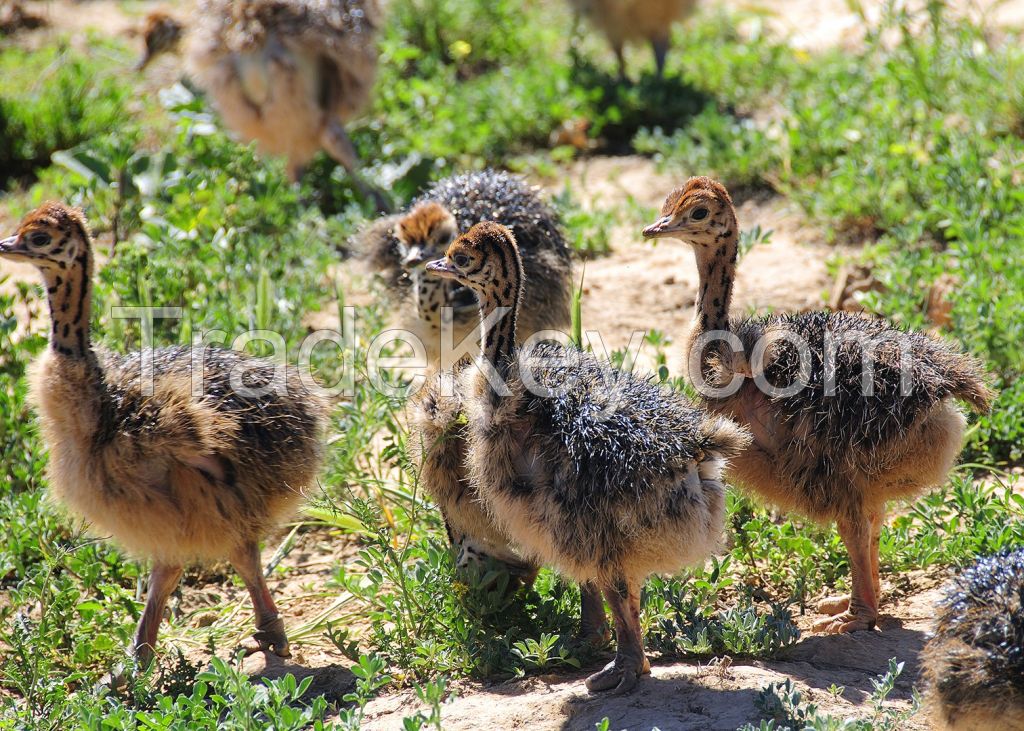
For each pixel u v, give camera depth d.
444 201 18.62
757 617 12.52
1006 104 24.33
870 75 26.83
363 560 13.62
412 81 28.91
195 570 15.47
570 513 11.31
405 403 15.48
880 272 19.88
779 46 29.66
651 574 12.36
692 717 10.89
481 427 11.80
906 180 22.41
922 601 13.47
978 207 20.78
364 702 11.23
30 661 13.00
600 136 28.22
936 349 12.98
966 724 10.10
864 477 12.59
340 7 24.25
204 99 26.80
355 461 16.61
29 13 37.25
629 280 21.75
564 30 34.38
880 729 10.46
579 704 11.36
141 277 18.95
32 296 20.08
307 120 24.12
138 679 12.38
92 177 22.84
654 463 11.11
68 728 11.92
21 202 25.81
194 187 22.94
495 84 29.44
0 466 16.70
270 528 13.30
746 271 21.39
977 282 18.31
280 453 13.05
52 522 15.27
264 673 13.08
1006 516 14.32
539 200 18.97
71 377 12.28
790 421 12.64
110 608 13.88
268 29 23.52
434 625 13.00
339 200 25.30
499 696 11.90
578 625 12.95
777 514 15.14
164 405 12.38
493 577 12.95
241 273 20.50
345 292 21.84
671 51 32.19
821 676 11.79
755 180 24.64
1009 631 9.93
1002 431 16.22
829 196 22.52
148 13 37.75
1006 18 30.56
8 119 28.12
